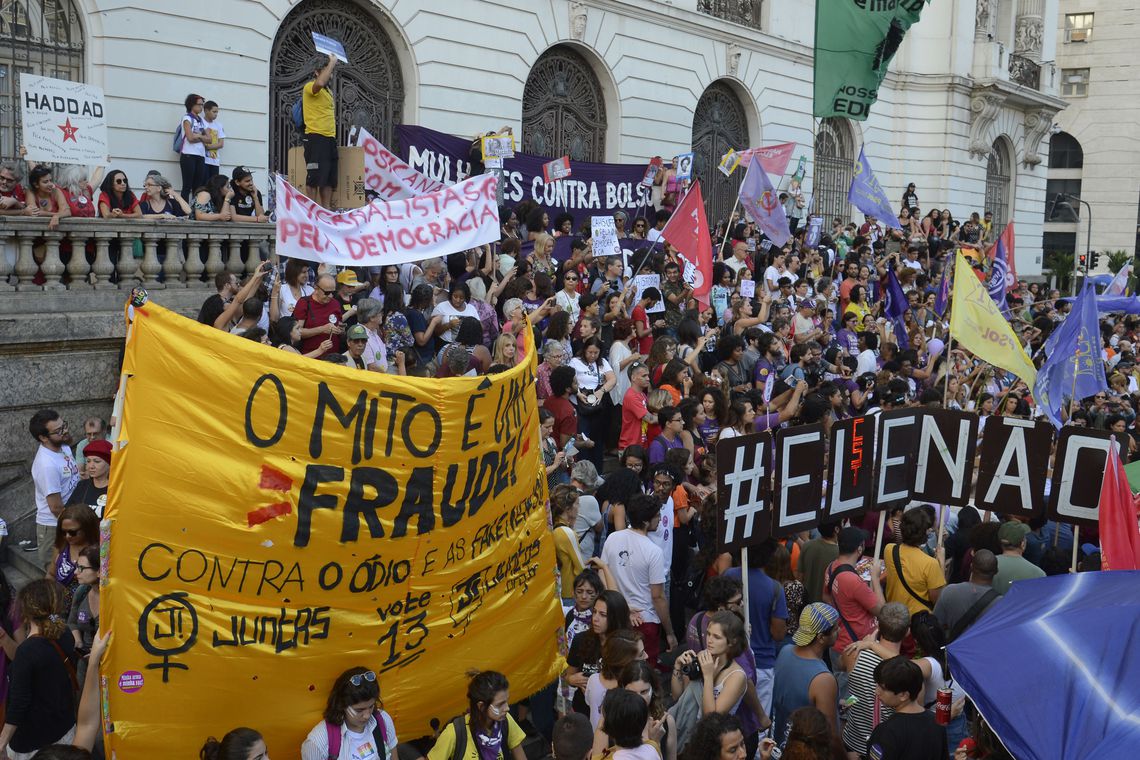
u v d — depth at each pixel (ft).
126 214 34.63
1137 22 166.20
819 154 95.04
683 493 28.63
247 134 50.65
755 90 85.15
